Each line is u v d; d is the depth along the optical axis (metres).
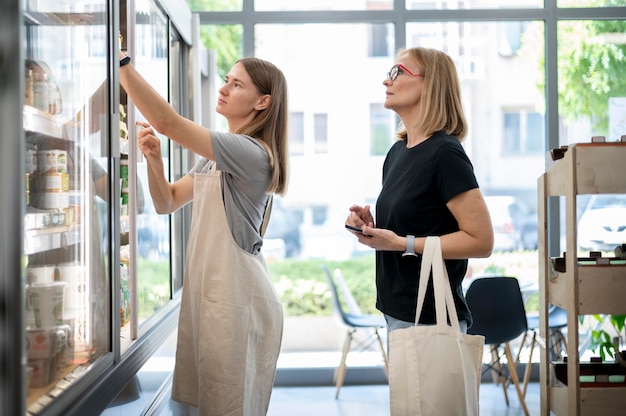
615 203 4.81
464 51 4.94
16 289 1.18
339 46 4.99
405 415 1.90
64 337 1.77
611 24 4.89
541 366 2.93
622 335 4.76
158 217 3.12
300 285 5.06
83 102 1.95
